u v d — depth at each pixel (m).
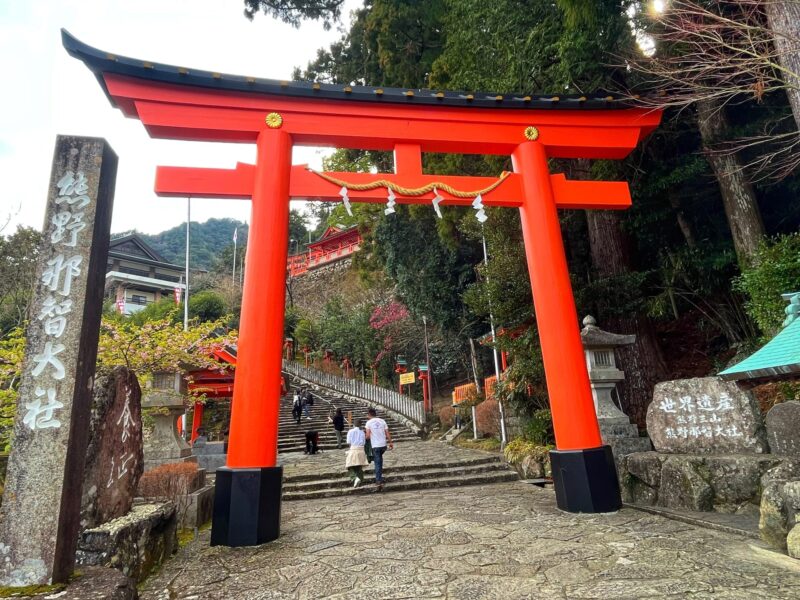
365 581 4.00
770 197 9.58
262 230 6.32
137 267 43.34
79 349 3.27
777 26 6.45
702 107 8.73
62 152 3.63
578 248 11.75
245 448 5.61
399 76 13.21
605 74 8.47
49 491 2.99
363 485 9.69
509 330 10.63
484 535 5.34
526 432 11.34
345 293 32.25
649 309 9.70
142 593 3.98
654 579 3.68
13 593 2.72
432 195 7.21
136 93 6.29
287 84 6.60
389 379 24.53
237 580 4.20
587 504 6.12
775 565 3.87
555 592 3.55
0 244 14.64
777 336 4.84
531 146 7.46
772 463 5.33
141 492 6.02
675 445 6.48
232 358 14.12
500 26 9.08
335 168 21.86
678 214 10.16
